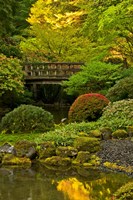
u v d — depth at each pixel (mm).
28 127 12594
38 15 23109
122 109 11812
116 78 15609
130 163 8836
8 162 9578
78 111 13070
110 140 10539
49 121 12891
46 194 7199
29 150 9945
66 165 9391
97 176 8344
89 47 20344
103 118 11898
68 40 22359
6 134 12469
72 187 7594
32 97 22828
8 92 19172
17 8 25594
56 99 24078
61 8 22391
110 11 12961
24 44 24000
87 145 9883
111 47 17672
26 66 21453
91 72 15977
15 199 6949
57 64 21016
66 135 10586
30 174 8633
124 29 15812
